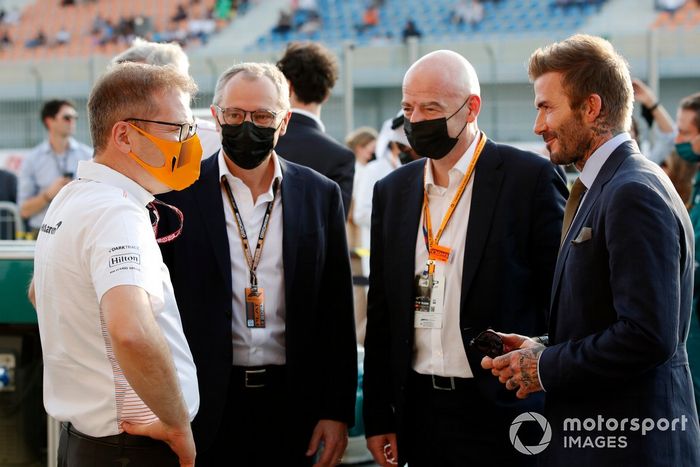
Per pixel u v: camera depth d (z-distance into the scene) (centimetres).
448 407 257
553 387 196
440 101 252
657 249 185
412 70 257
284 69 345
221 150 267
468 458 255
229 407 256
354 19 1722
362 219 580
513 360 204
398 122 400
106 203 190
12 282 272
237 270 259
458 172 262
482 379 252
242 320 258
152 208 258
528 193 259
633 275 184
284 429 262
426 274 261
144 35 1673
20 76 907
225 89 253
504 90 806
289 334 259
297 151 333
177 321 206
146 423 193
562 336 205
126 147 200
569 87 208
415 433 264
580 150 211
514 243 257
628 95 210
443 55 257
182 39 1767
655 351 182
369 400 280
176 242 257
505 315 254
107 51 1783
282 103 255
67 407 197
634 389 193
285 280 260
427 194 268
